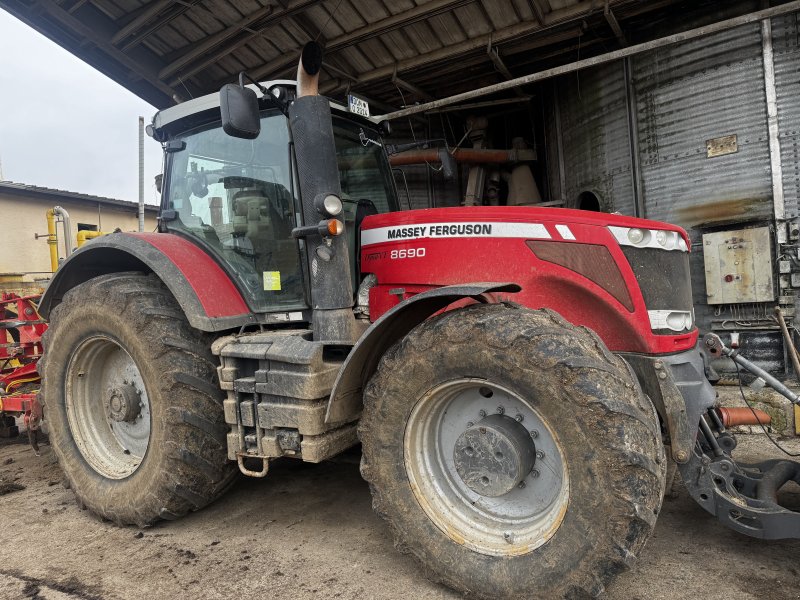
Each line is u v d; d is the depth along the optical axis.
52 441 3.31
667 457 2.93
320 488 3.42
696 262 5.32
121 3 5.34
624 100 5.73
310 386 2.46
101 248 3.26
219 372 2.78
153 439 2.86
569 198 6.59
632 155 5.68
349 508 3.11
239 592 2.30
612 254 2.44
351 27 5.58
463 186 7.55
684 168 5.34
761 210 4.93
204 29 5.68
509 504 2.24
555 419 1.97
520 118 7.62
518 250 2.58
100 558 2.66
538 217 2.57
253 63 6.27
